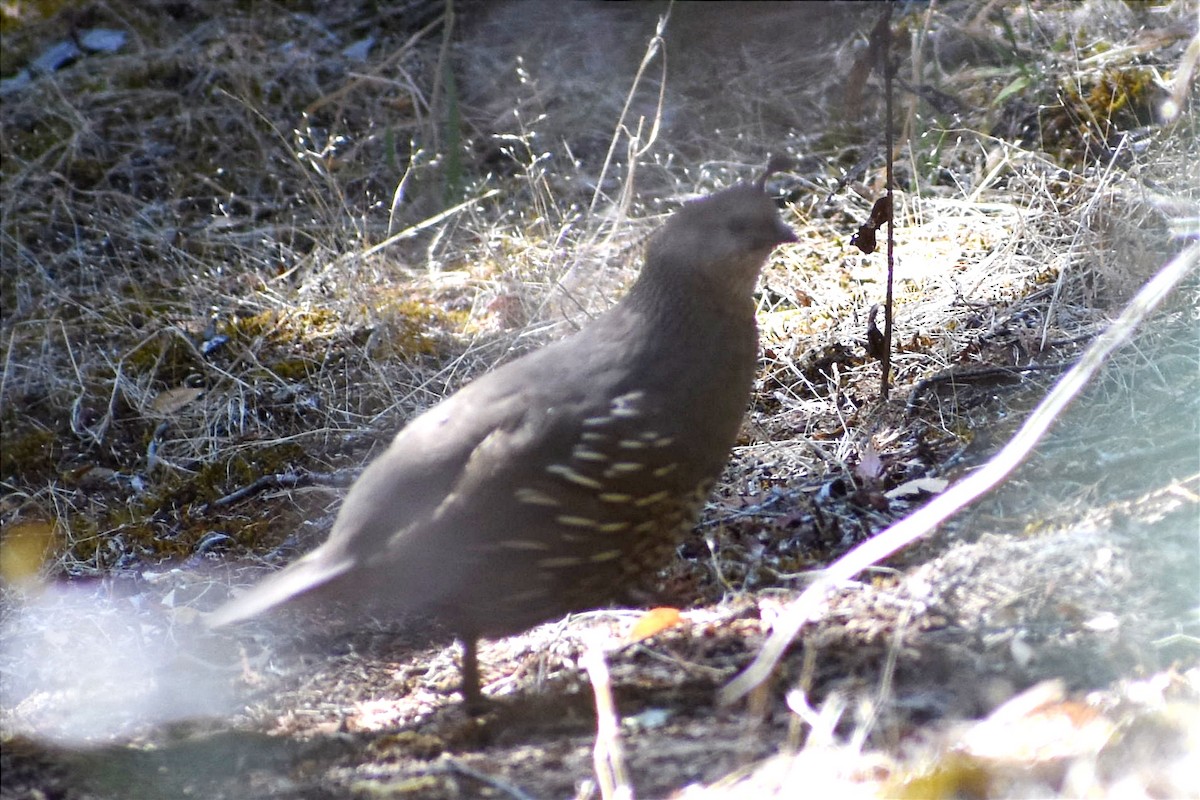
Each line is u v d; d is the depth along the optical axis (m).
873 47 8.82
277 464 10.51
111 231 13.20
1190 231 9.33
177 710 7.64
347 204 12.98
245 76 14.30
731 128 13.37
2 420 11.53
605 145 13.48
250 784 6.36
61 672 8.32
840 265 11.10
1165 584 6.72
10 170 14.02
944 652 6.49
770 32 14.30
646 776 5.86
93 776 6.53
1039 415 6.26
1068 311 9.81
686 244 6.74
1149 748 5.57
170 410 11.20
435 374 10.73
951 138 12.20
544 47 14.56
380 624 8.54
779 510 8.53
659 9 14.40
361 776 6.27
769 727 6.18
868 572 7.67
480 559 6.59
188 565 9.55
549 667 7.46
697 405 6.70
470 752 6.50
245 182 13.68
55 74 15.23
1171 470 7.80
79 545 9.99
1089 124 11.78
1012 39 11.95
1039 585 6.90
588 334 6.93
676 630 7.36
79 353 12.02
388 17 15.28
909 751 5.68
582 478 6.49
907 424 9.16
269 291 12.16
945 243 11.01
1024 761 5.47
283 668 8.12
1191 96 10.84
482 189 13.10
